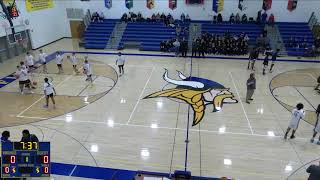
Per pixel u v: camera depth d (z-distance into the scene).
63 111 11.02
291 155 8.30
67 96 12.44
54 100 12.02
